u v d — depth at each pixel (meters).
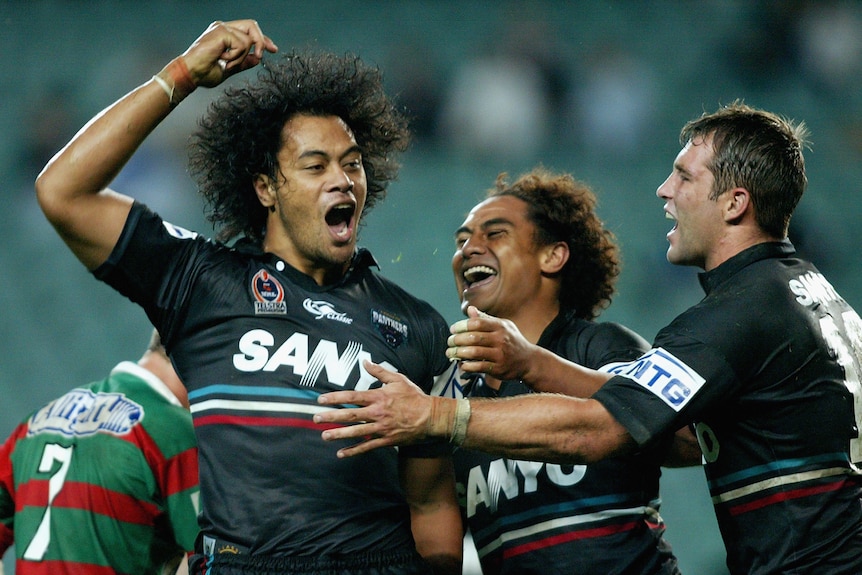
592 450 9.45
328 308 9.76
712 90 42.12
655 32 44.06
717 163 10.79
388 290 10.30
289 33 44.12
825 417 10.17
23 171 38.28
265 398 9.34
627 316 34.38
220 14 44.03
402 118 11.70
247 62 9.43
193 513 11.64
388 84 39.84
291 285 9.80
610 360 11.45
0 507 12.32
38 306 35.69
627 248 36.31
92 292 36.12
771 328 10.01
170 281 9.62
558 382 9.95
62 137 38.78
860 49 43.19
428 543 10.62
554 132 39.91
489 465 11.27
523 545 11.02
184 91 9.27
